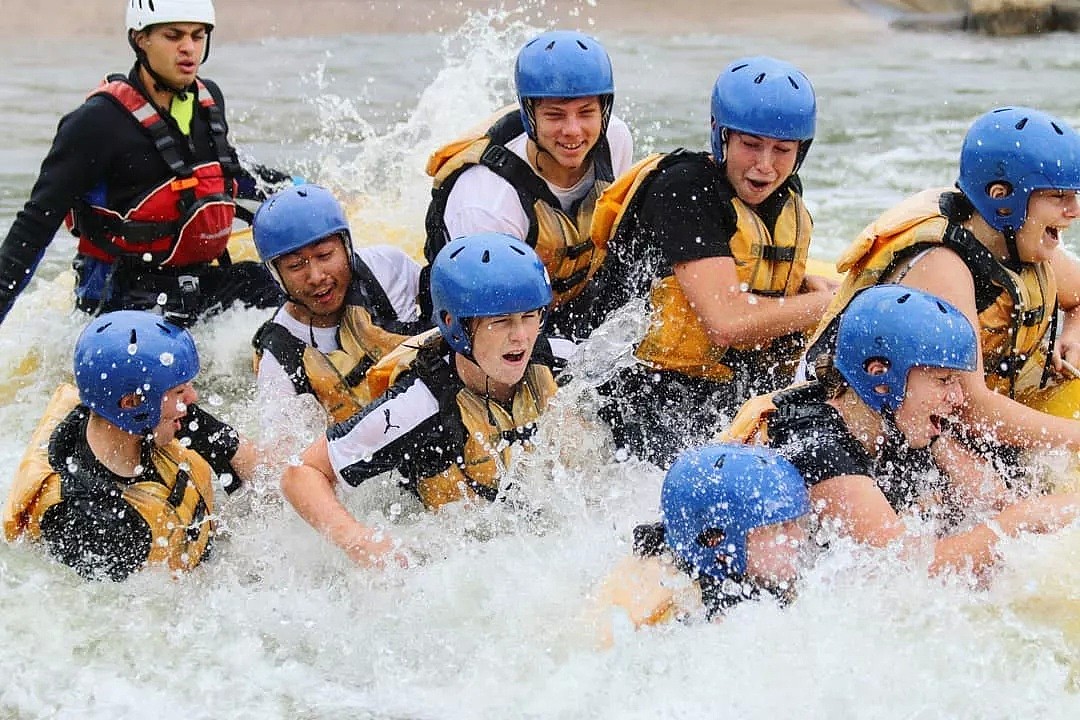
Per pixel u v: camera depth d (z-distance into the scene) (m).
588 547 12.79
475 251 12.66
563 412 13.69
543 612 12.00
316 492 12.85
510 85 31.39
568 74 14.40
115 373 12.40
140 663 11.71
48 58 40.03
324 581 12.77
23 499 12.76
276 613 12.38
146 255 17.94
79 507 12.74
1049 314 13.35
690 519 11.18
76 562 12.90
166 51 17.22
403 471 13.26
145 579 12.88
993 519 11.89
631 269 14.84
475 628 11.94
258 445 14.14
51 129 30.89
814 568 11.48
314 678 11.52
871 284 13.24
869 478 11.77
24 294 20.58
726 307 14.20
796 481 11.34
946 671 10.89
